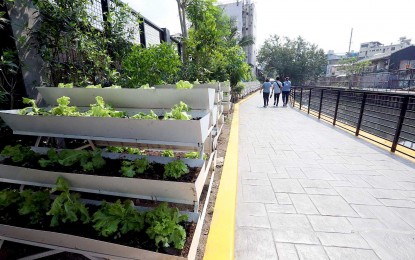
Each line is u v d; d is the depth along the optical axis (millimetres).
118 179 1805
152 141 2000
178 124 1803
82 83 3533
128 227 1722
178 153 2926
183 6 7363
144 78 4379
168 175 1890
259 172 3551
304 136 5727
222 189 2844
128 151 2795
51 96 2637
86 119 1959
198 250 1937
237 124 6691
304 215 2443
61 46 3207
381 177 3334
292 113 9578
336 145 4934
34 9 3014
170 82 5164
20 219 1892
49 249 1898
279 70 47344
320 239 2088
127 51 4527
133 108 2611
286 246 2008
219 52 8445
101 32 4164
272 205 2635
